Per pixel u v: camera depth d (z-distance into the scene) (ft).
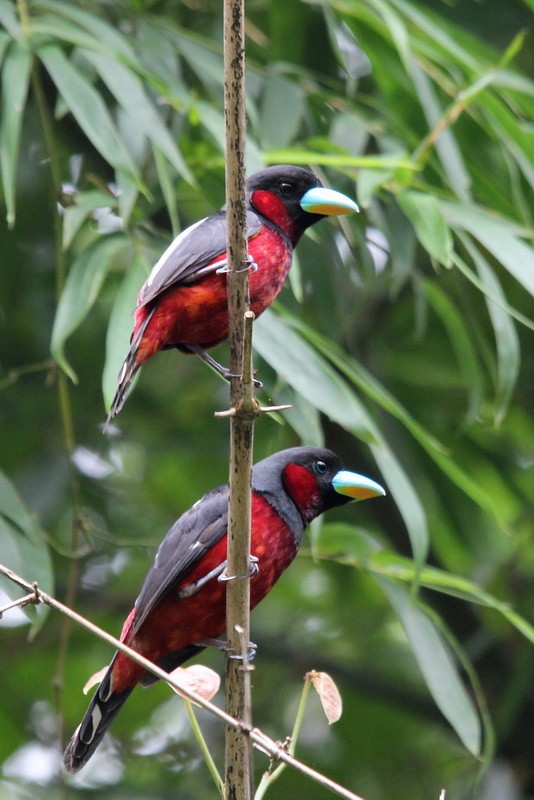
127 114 33.71
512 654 48.08
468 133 41.19
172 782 47.98
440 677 33.40
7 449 48.55
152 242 33.86
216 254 26.25
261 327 32.09
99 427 49.01
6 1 33.78
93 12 40.16
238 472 21.95
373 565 34.81
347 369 32.76
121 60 33.58
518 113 40.60
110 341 30.40
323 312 38.78
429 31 37.37
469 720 32.83
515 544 48.75
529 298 49.39
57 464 48.08
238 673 22.21
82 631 50.14
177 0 44.16
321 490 27.22
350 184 39.34
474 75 37.76
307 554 34.91
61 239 34.14
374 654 51.83
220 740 49.47
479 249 46.93
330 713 22.48
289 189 28.45
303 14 43.86
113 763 48.57
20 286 47.24
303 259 38.47
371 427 31.68
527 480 51.57
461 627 47.75
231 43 21.88
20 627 49.88
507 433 51.83
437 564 47.78
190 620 26.11
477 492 33.73
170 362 52.54
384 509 48.70
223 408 50.26
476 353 49.55
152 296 26.02
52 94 45.88
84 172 46.11
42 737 49.34
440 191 36.06
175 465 53.57
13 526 33.01
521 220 39.11
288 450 27.63
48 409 48.11
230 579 22.34
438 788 48.57
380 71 39.60
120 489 51.96
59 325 31.12
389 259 45.03
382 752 50.26
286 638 52.16
